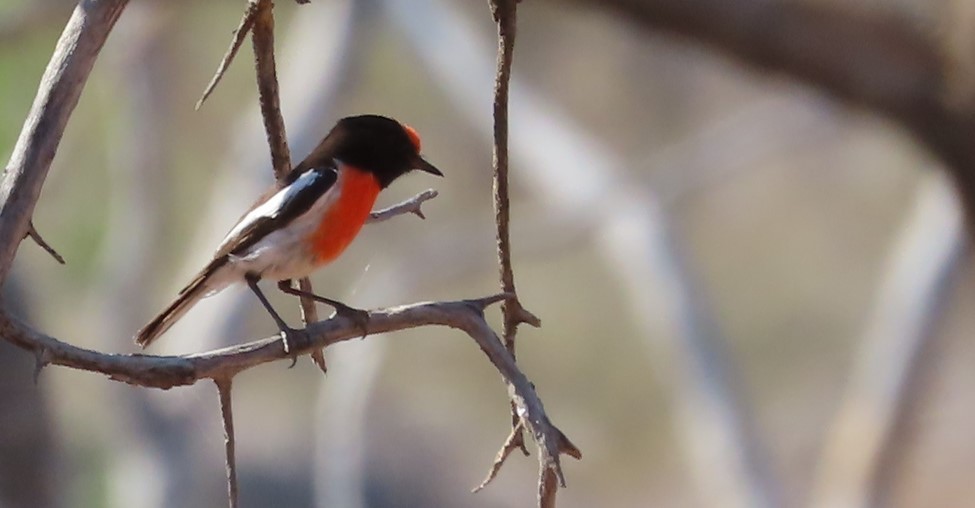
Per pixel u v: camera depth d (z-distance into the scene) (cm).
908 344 1252
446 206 1941
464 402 2344
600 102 2069
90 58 389
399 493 2122
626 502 2194
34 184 377
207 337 1223
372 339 1309
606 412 2330
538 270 2358
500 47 434
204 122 1803
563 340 2358
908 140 766
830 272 2422
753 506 1320
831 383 2330
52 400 1296
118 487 1405
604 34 1995
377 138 562
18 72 1152
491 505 2167
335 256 555
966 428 2288
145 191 1503
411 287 1414
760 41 707
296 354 442
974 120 711
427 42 1478
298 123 1315
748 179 2386
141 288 1461
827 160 2338
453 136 1958
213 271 546
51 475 1293
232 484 424
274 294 1642
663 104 2058
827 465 1287
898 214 2370
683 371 1385
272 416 2109
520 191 1708
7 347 1246
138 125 1509
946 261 1258
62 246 1499
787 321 2414
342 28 1378
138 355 403
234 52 446
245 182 1252
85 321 1498
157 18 1502
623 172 1436
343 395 1303
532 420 425
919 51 714
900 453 1249
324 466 1296
